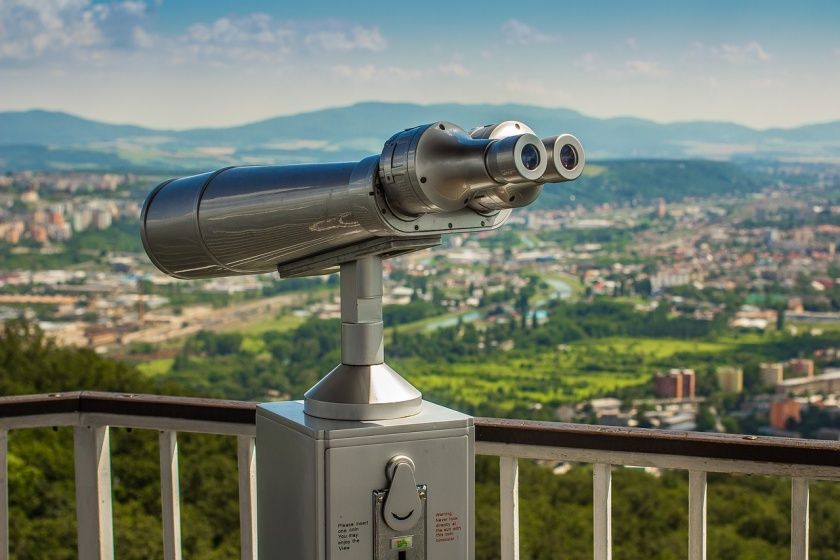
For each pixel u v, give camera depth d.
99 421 2.08
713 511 13.41
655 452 1.68
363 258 1.26
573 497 13.96
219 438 11.64
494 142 1.06
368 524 1.22
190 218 1.33
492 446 1.80
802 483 1.59
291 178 1.23
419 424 1.24
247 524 1.97
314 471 1.20
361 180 1.13
